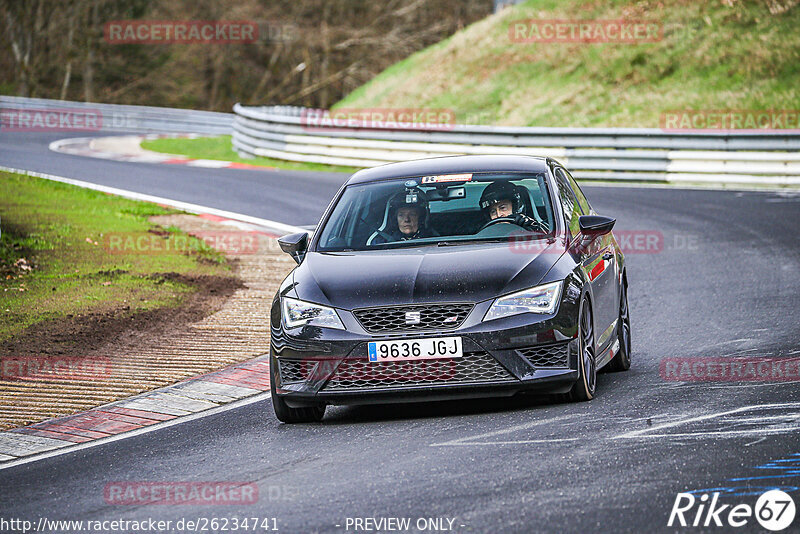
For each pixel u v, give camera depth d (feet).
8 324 124.57
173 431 84.84
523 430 74.33
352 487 63.72
